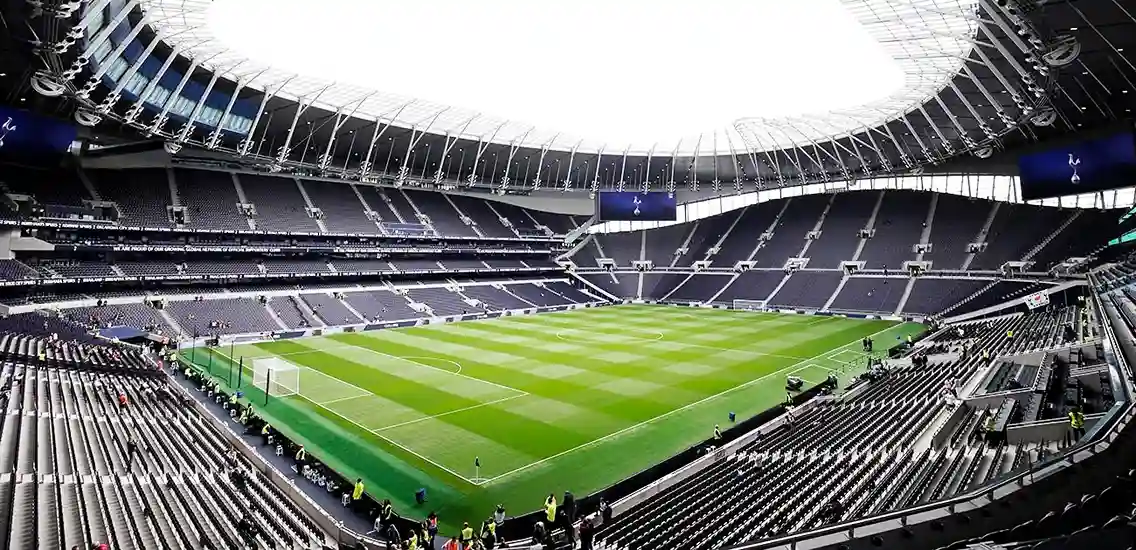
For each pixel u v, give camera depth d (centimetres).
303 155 6181
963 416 2322
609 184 8381
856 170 7475
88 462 1655
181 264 5250
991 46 3506
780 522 1434
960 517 781
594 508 1839
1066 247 5753
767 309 6931
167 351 3856
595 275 8481
